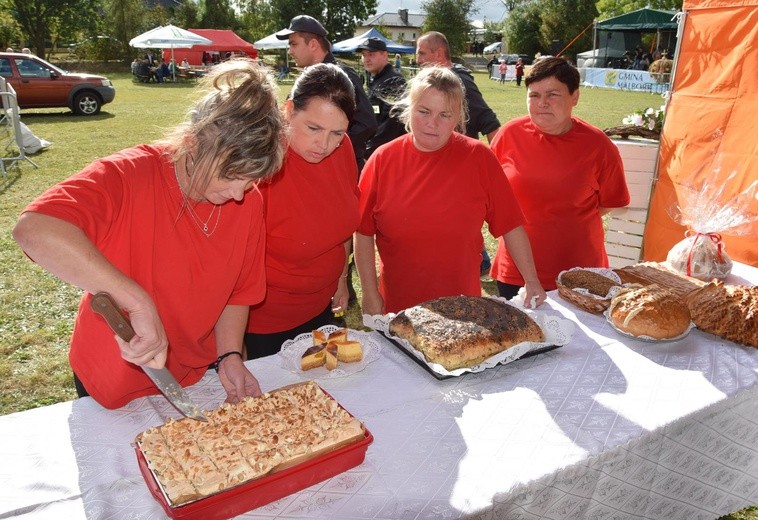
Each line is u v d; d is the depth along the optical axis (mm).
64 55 37219
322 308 2393
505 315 1832
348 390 1603
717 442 1625
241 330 1682
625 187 2816
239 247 1524
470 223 2295
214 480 1073
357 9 48000
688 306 2021
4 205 6832
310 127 1791
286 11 46531
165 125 12875
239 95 1236
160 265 1433
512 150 2832
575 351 1836
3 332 4059
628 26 23094
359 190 2344
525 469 1291
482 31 62781
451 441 1382
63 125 12766
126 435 1395
